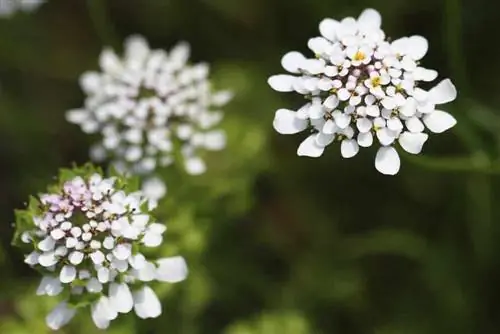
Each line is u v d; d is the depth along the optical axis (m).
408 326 0.43
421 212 0.45
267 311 0.43
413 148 0.35
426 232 0.44
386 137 0.35
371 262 0.45
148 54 0.42
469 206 0.43
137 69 0.41
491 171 0.39
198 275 0.41
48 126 0.47
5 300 0.43
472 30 0.45
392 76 0.35
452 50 0.40
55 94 0.47
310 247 0.45
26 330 0.40
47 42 0.47
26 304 0.41
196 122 0.41
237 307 0.44
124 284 0.35
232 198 0.43
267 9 0.46
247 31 0.47
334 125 0.35
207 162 0.43
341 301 0.44
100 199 0.35
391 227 0.45
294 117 0.35
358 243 0.44
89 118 0.41
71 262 0.35
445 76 0.44
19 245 0.36
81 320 0.39
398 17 0.45
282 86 0.35
